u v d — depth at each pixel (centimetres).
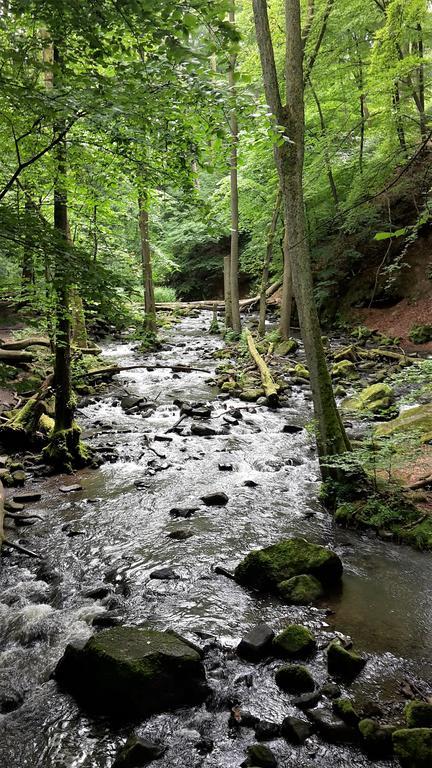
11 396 1057
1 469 742
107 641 351
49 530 588
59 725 322
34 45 385
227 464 775
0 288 619
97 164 587
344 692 341
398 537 549
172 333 2048
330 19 1493
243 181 1883
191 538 564
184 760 292
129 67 395
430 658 374
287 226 621
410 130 1507
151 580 484
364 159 1758
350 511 591
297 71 586
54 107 395
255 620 424
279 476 736
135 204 1015
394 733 294
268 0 1432
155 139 461
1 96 398
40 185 644
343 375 1277
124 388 1241
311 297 625
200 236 2872
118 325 473
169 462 793
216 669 362
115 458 809
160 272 2711
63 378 779
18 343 1263
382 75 1343
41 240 390
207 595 459
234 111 398
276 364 1449
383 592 460
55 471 763
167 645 352
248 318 2294
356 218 1490
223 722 320
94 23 328
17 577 496
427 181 1247
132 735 306
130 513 628
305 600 445
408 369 659
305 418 1000
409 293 1766
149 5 286
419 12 1360
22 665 378
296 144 595
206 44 322
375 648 386
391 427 817
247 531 579
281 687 347
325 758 291
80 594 465
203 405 1078
